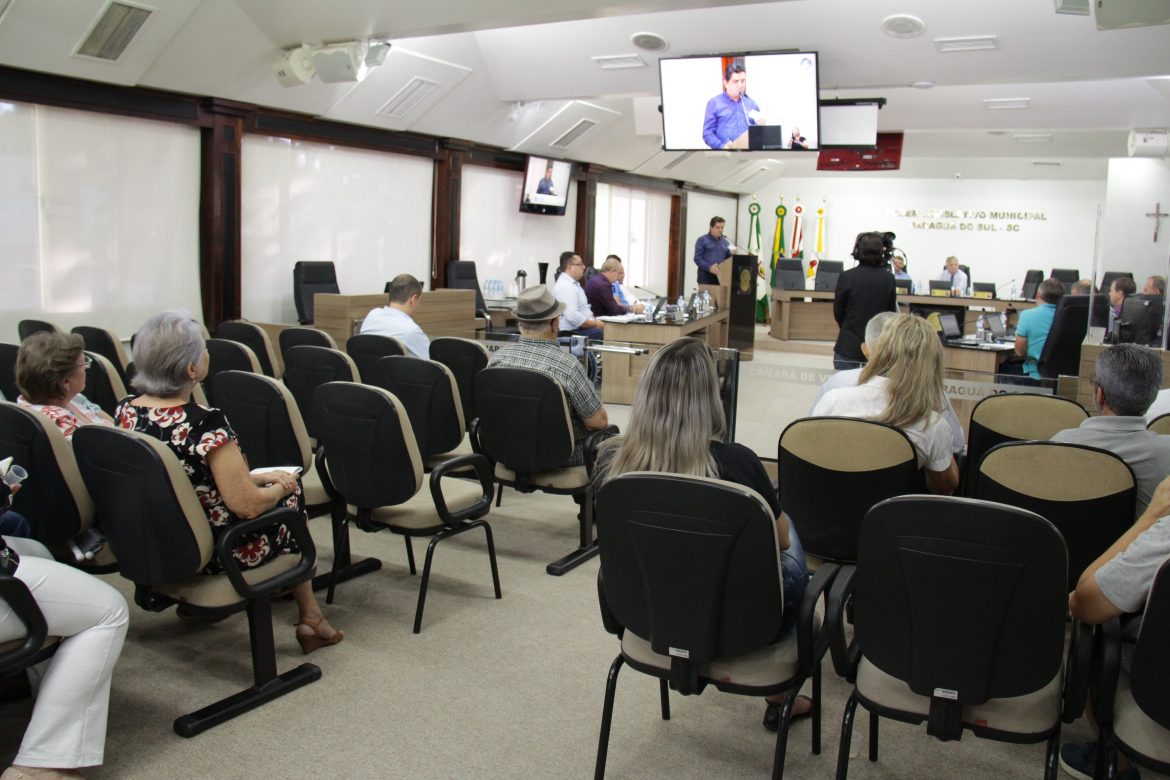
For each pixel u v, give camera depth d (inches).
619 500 71.6
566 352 139.5
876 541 66.3
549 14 205.9
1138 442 94.8
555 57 299.0
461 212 395.2
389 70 295.4
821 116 296.0
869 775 87.7
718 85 266.1
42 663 95.1
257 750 88.6
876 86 277.0
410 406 140.7
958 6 236.1
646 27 268.1
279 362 270.1
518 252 440.5
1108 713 68.8
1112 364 95.3
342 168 332.8
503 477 142.8
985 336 311.6
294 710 96.5
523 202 425.4
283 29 239.5
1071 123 371.9
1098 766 70.9
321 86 285.9
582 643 115.6
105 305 255.3
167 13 220.2
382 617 121.5
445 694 101.0
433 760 87.8
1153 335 214.4
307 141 314.3
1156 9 160.7
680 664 75.1
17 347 152.9
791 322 514.6
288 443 117.9
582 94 323.6
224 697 98.4
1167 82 315.0
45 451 91.4
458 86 324.2
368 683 103.0
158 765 85.3
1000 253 603.2
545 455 135.3
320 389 114.5
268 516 93.0
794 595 82.1
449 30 223.1
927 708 70.6
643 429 78.0
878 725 96.3
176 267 274.1
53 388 102.0
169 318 90.4
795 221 653.3
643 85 303.4
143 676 103.0
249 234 299.7
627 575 74.6
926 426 106.8
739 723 97.4
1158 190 242.8
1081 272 585.9
